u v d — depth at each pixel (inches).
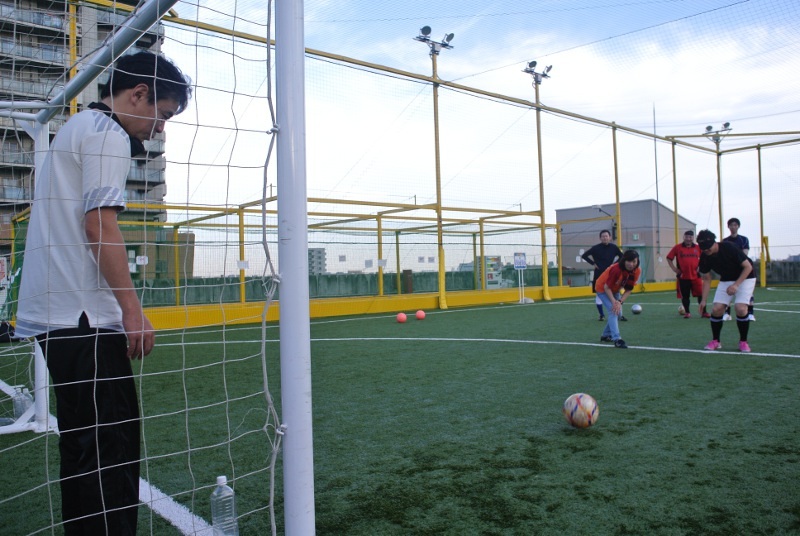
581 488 100.7
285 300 69.7
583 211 1330.0
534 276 755.4
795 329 321.7
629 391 177.3
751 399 161.9
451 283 741.9
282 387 70.4
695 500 93.8
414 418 153.1
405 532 85.6
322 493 102.0
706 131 947.3
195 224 476.4
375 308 570.9
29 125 126.1
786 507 90.1
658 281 973.2
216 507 87.6
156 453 128.9
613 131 774.5
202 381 214.7
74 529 69.4
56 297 67.0
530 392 180.2
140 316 67.7
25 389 199.0
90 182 64.7
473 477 108.0
